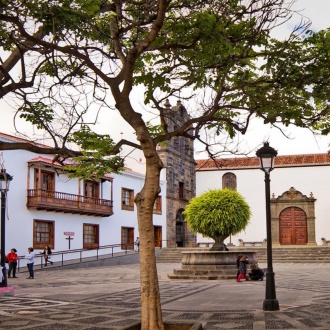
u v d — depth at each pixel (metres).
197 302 15.30
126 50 11.41
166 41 10.11
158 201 47.47
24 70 9.82
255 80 11.21
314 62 9.94
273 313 12.75
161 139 10.05
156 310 8.77
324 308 13.42
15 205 33.59
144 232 8.93
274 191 52.75
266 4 9.47
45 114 11.70
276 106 10.14
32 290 19.80
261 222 52.25
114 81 9.38
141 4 10.00
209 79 10.66
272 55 9.96
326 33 9.61
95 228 41.72
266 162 13.50
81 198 39.19
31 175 35.03
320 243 50.84
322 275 25.62
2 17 9.03
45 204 35.06
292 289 18.81
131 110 9.18
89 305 14.92
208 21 8.94
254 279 23.31
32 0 9.24
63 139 10.69
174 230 50.00
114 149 10.78
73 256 38.62
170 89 10.33
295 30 9.69
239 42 10.11
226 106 10.27
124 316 12.67
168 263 40.31
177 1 9.96
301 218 51.69
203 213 25.72
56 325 11.45
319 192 51.75
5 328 11.10
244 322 11.45
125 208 45.59
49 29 9.27
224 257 24.97
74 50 9.60
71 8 9.53
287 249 42.22
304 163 52.41
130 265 38.44
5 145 9.78
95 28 9.89
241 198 25.88
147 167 9.06
